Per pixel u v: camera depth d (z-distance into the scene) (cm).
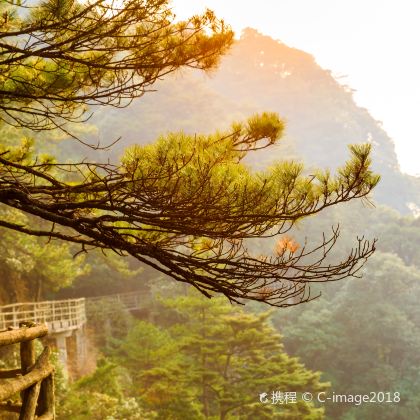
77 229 500
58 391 1936
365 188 493
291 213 493
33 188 524
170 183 473
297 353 6406
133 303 5231
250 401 2561
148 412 2488
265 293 514
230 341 2586
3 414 1152
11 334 462
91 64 532
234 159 528
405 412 5944
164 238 554
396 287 6869
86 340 3697
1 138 2195
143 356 3192
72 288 5159
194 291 2634
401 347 6531
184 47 539
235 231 504
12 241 2753
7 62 518
